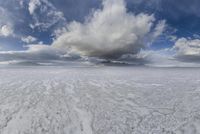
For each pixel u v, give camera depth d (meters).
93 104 6.29
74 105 6.13
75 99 7.01
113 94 8.05
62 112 5.34
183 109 5.67
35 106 5.93
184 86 10.32
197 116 4.98
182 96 7.55
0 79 13.48
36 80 13.11
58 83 11.59
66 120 4.69
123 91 8.77
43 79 13.93
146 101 6.76
